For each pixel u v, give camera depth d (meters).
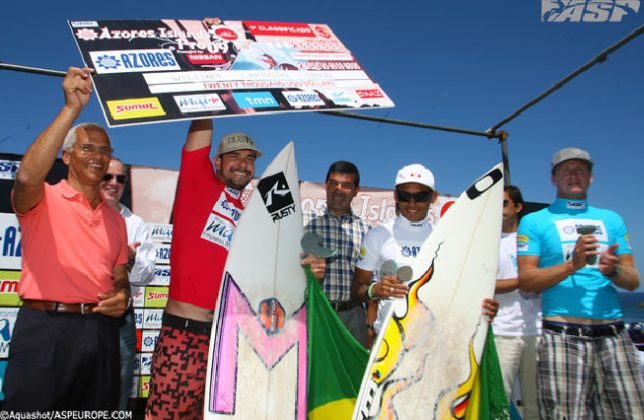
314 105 2.37
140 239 3.24
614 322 2.51
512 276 3.40
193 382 2.32
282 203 2.72
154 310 4.51
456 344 2.63
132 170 4.73
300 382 2.53
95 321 2.12
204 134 2.53
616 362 2.45
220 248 2.48
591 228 2.38
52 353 1.97
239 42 2.59
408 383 2.50
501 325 3.36
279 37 2.75
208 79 2.29
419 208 2.92
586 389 2.46
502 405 2.56
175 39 2.44
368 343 3.43
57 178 4.30
